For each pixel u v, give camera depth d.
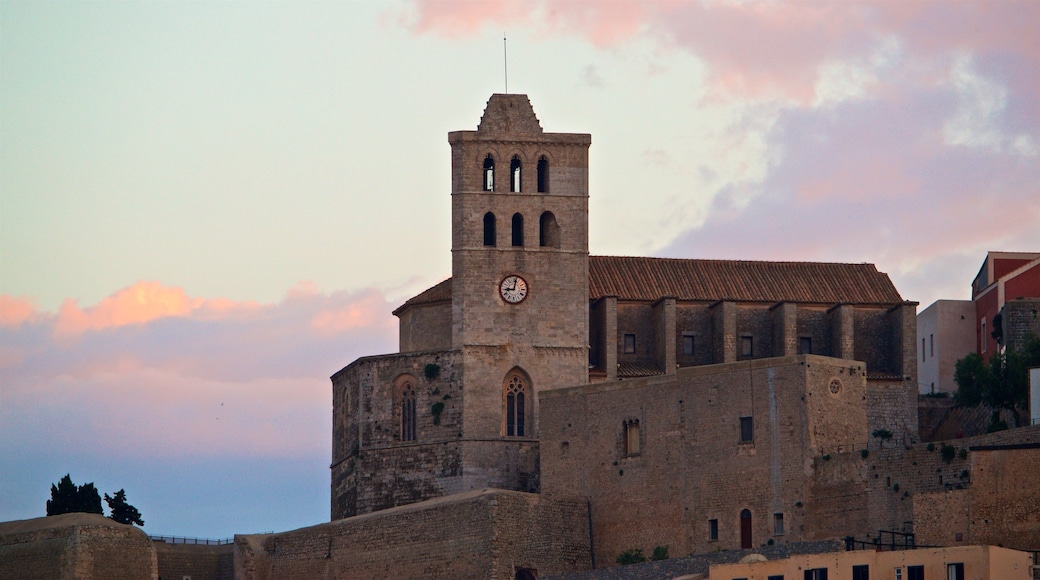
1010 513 137.88
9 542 164.75
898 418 169.50
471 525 154.00
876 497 144.50
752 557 136.88
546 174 172.25
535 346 169.38
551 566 155.50
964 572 129.38
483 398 168.38
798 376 149.62
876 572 131.50
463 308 169.50
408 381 170.75
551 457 161.50
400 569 157.38
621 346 172.25
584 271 170.88
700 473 153.25
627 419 158.00
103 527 162.75
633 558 155.62
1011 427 159.12
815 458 148.38
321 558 161.88
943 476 141.50
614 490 157.62
